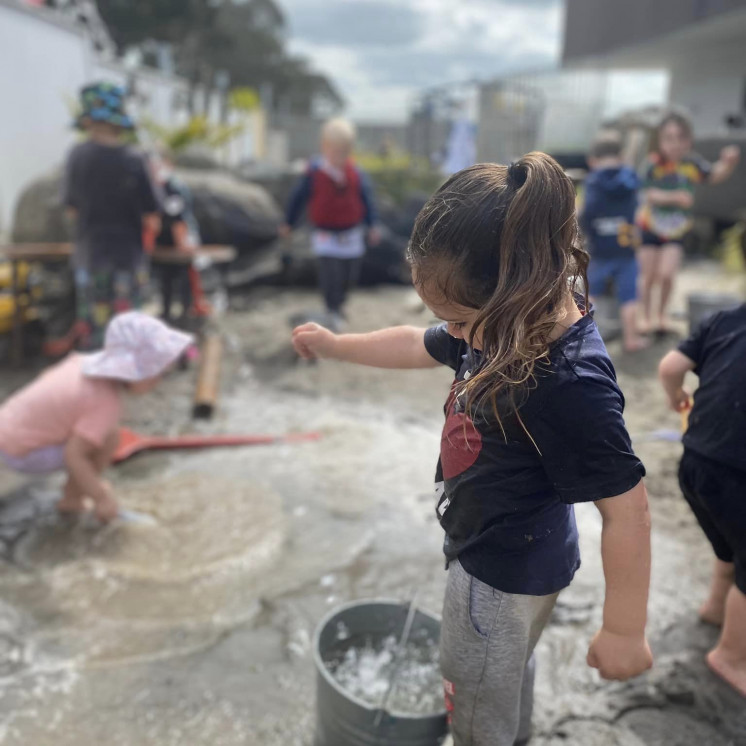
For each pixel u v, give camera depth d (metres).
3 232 8.84
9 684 2.40
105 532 3.29
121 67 13.42
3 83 8.99
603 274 5.92
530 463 1.48
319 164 6.36
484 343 1.38
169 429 4.53
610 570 1.43
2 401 5.00
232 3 45.59
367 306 7.77
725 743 2.17
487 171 1.36
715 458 2.18
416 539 3.31
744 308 2.28
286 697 2.37
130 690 2.38
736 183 10.09
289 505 3.60
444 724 1.83
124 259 5.32
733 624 2.36
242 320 7.11
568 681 2.41
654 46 13.37
